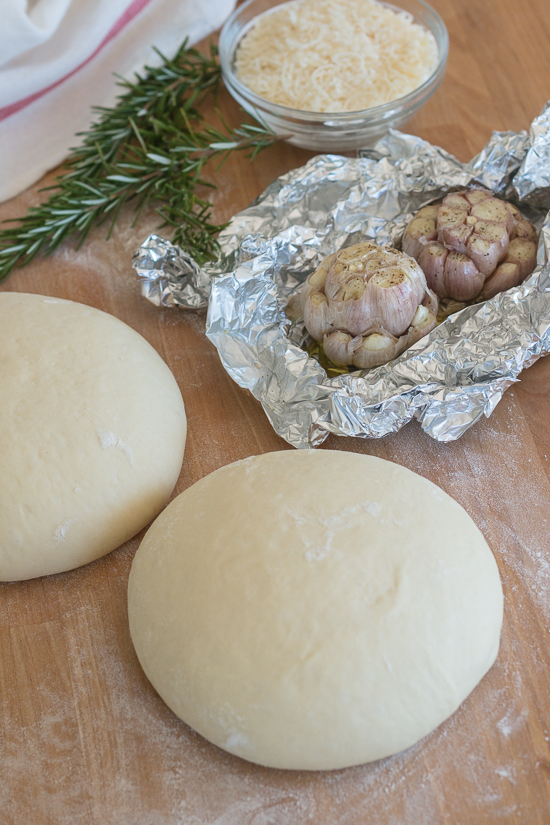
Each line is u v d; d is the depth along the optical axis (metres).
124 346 0.52
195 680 0.43
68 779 0.44
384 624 0.43
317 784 0.44
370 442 0.52
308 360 0.52
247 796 0.44
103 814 0.44
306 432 0.50
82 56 0.62
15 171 0.63
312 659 0.42
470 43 0.67
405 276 0.51
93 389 0.49
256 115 0.60
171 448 0.50
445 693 0.43
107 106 0.65
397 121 0.59
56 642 0.47
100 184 0.58
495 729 0.44
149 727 0.45
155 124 0.59
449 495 0.50
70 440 0.48
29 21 0.59
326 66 0.60
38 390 0.49
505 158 0.56
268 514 0.45
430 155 0.58
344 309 0.51
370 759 0.43
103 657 0.47
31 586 0.49
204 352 0.55
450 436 0.50
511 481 0.50
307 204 0.58
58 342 0.50
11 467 0.47
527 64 0.65
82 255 0.59
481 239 0.53
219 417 0.53
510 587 0.47
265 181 0.62
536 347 0.51
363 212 0.57
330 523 0.45
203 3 0.65
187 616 0.44
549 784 0.43
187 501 0.47
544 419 0.52
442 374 0.51
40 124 0.63
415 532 0.45
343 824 0.43
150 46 0.65
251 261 0.53
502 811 0.43
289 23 0.63
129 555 0.49
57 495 0.47
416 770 0.44
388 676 0.42
